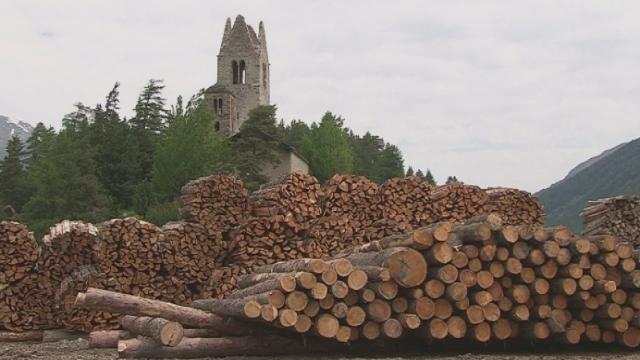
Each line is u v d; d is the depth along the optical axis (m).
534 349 9.73
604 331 9.59
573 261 9.45
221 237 15.14
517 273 9.23
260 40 85.31
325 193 15.20
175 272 14.70
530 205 16.67
